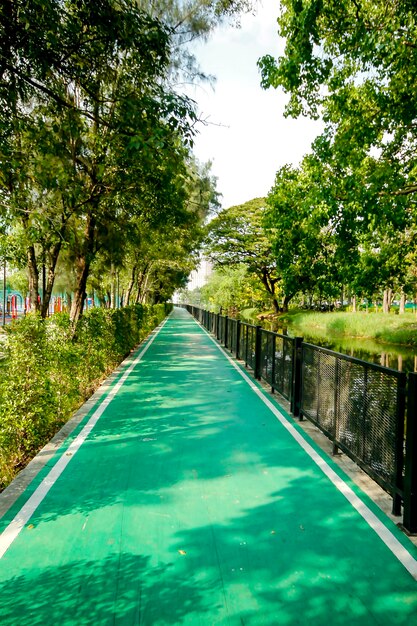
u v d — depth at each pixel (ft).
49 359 19.57
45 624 8.12
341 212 43.27
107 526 11.59
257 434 19.84
